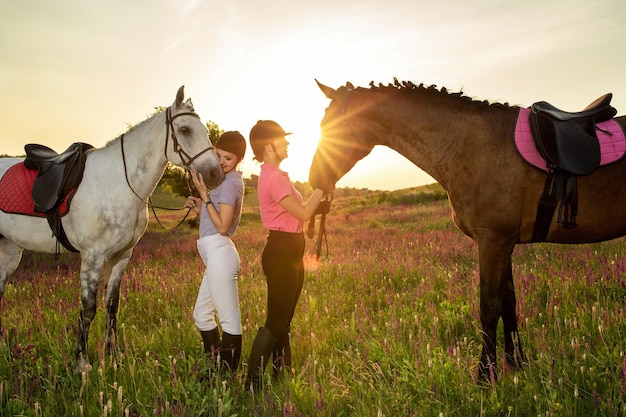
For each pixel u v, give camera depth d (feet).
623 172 10.19
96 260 13.21
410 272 21.45
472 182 10.96
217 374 9.97
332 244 36.11
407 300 16.70
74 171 13.42
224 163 11.39
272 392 9.73
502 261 10.77
